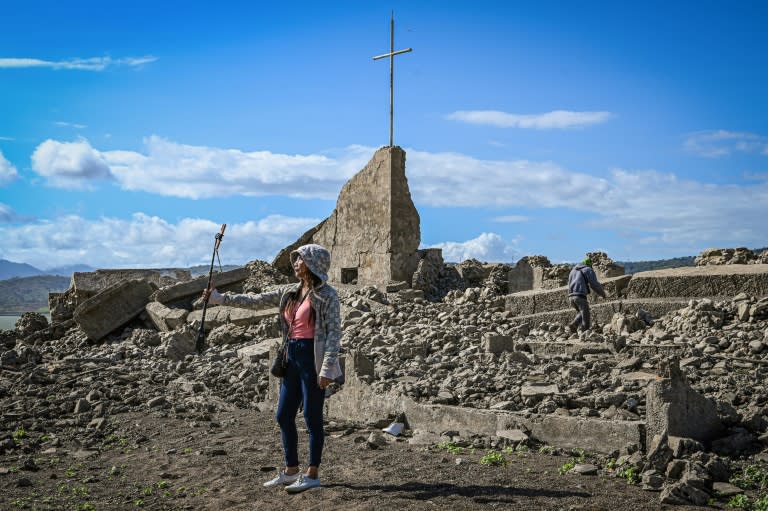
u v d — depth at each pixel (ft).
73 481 20.59
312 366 18.43
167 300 63.77
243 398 34.12
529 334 47.93
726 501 17.92
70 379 37.50
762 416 23.81
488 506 16.85
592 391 28.45
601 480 19.47
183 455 23.25
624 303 49.60
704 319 42.42
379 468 20.72
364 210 75.87
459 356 37.91
